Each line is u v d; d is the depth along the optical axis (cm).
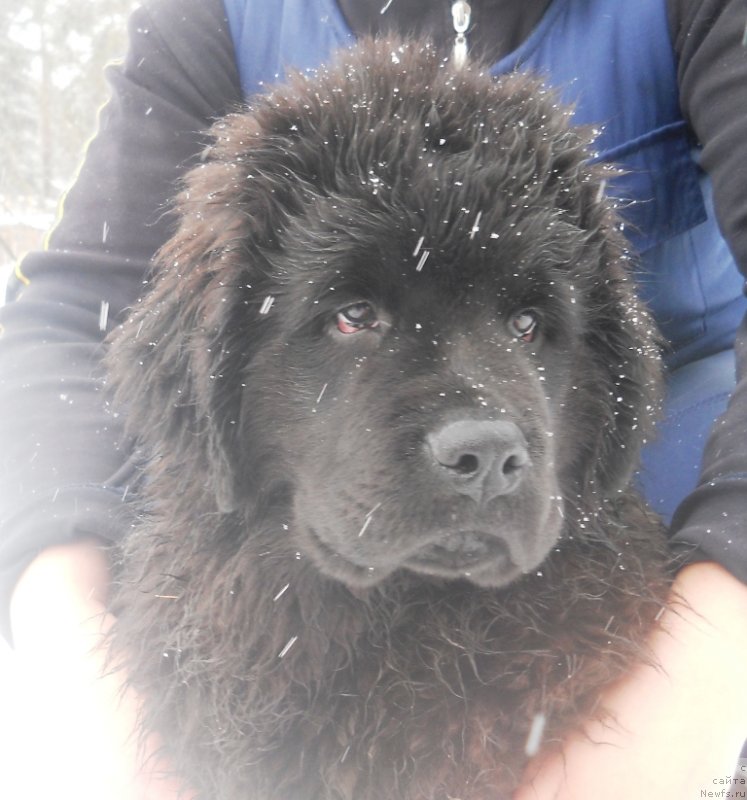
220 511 49
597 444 51
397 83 49
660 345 61
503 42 65
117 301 65
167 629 50
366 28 67
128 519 56
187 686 49
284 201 47
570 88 64
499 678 47
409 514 43
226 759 47
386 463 43
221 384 48
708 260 66
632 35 63
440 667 47
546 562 49
